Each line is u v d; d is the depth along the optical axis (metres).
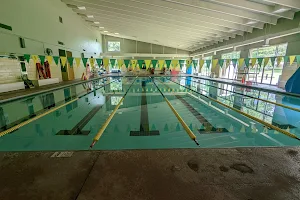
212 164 1.09
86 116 3.18
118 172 1.01
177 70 15.39
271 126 2.69
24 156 1.17
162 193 0.85
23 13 5.21
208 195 0.85
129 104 4.11
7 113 3.25
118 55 14.59
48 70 6.47
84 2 6.75
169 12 5.86
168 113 3.39
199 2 4.73
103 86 7.13
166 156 1.18
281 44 5.69
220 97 4.91
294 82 4.77
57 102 4.15
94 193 0.85
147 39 12.81
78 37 9.51
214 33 7.73
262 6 4.54
